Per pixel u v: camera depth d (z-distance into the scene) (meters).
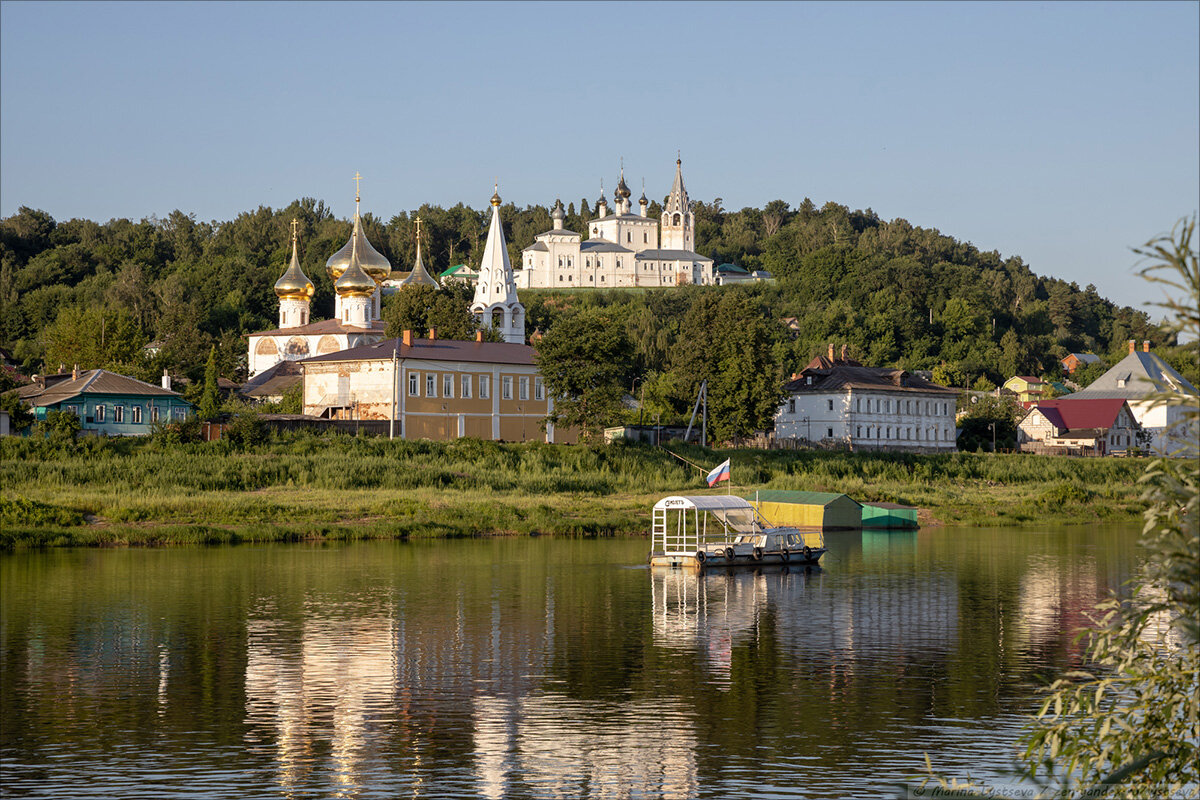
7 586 70.88
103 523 97.12
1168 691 22.94
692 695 45.47
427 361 139.62
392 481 116.44
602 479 126.12
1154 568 21.38
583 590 71.31
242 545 93.06
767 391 154.25
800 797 34.44
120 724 41.44
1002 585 74.38
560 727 41.28
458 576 76.56
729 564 82.62
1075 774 34.69
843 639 56.44
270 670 49.28
